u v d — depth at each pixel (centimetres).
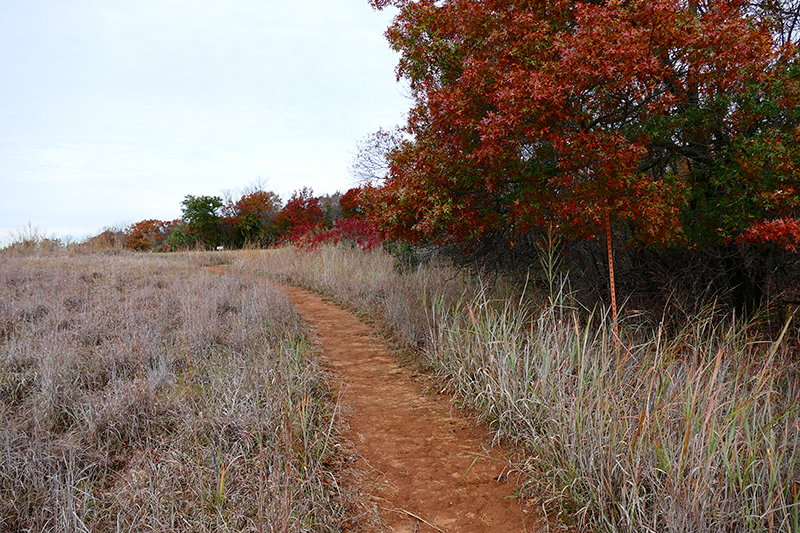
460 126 589
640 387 414
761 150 514
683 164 714
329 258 1536
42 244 2011
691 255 677
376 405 525
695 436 302
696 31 491
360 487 366
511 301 712
